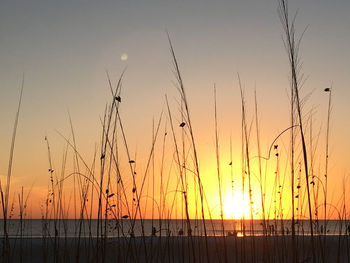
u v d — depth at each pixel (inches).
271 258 229.3
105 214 202.7
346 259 282.2
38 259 380.5
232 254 403.9
